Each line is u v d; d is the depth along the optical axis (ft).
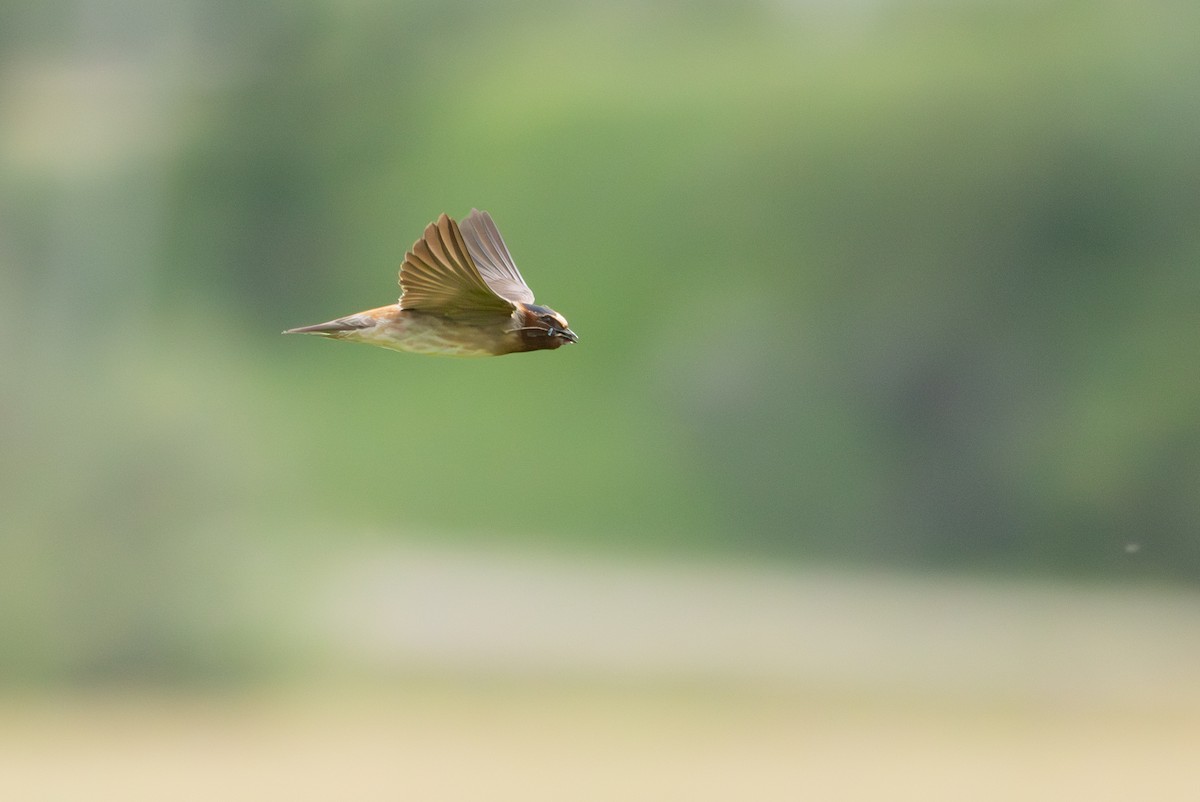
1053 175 223.30
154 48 257.55
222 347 216.33
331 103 268.00
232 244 257.96
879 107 237.66
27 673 116.98
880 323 224.74
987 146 227.61
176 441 123.24
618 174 256.52
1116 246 221.05
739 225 240.53
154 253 237.86
